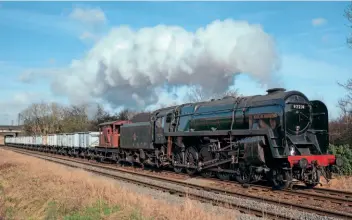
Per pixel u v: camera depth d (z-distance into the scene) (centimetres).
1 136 12138
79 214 930
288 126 1386
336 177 1602
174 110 2075
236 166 1555
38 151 5322
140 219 863
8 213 1009
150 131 2225
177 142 1964
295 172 1366
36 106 8575
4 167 2295
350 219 884
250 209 1002
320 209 957
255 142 1390
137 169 2330
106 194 1158
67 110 7656
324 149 1487
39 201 1103
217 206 1074
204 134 1731
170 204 1100
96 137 3359
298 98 1443
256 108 1500
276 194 1248
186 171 1989
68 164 2653
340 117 2211
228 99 1730
